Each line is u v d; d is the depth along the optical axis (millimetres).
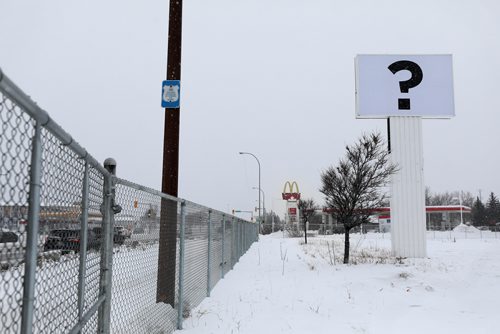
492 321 7414
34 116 1722
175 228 6793
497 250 21375
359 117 20031
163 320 5953
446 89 19922
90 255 3309
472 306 8672
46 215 2096
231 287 10711
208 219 9773
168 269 6266
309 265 15438
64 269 2436
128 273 4305
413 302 9102
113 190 3758
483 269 13969
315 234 53906
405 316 7836
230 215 13930
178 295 6820
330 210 16969
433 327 7055
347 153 16234
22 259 1724
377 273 13219
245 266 15805
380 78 20031
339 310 8281
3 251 1532
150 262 5184
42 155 1930
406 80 19969
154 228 5414
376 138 15992
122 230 4133
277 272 13797
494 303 8875
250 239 29094
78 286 2756
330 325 7145
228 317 7480
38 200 1800
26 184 1723
